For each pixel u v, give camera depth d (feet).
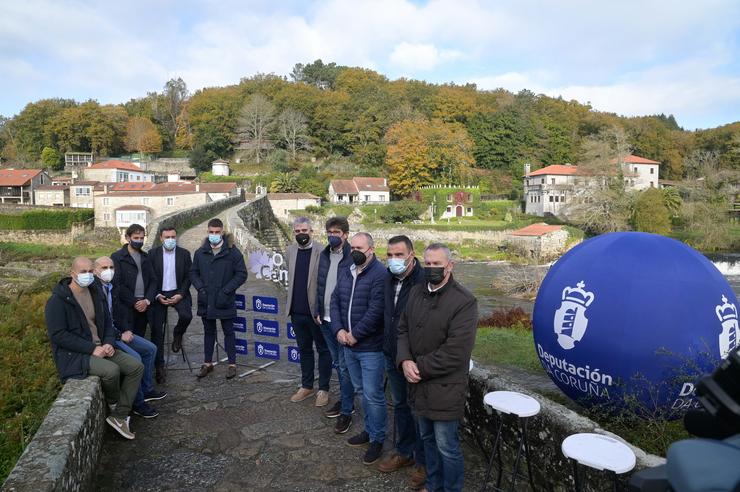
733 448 5.13
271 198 272.92
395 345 14.53
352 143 368.48
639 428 16.70
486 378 16.35
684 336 15.34
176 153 389.39
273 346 25.71
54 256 151.64
